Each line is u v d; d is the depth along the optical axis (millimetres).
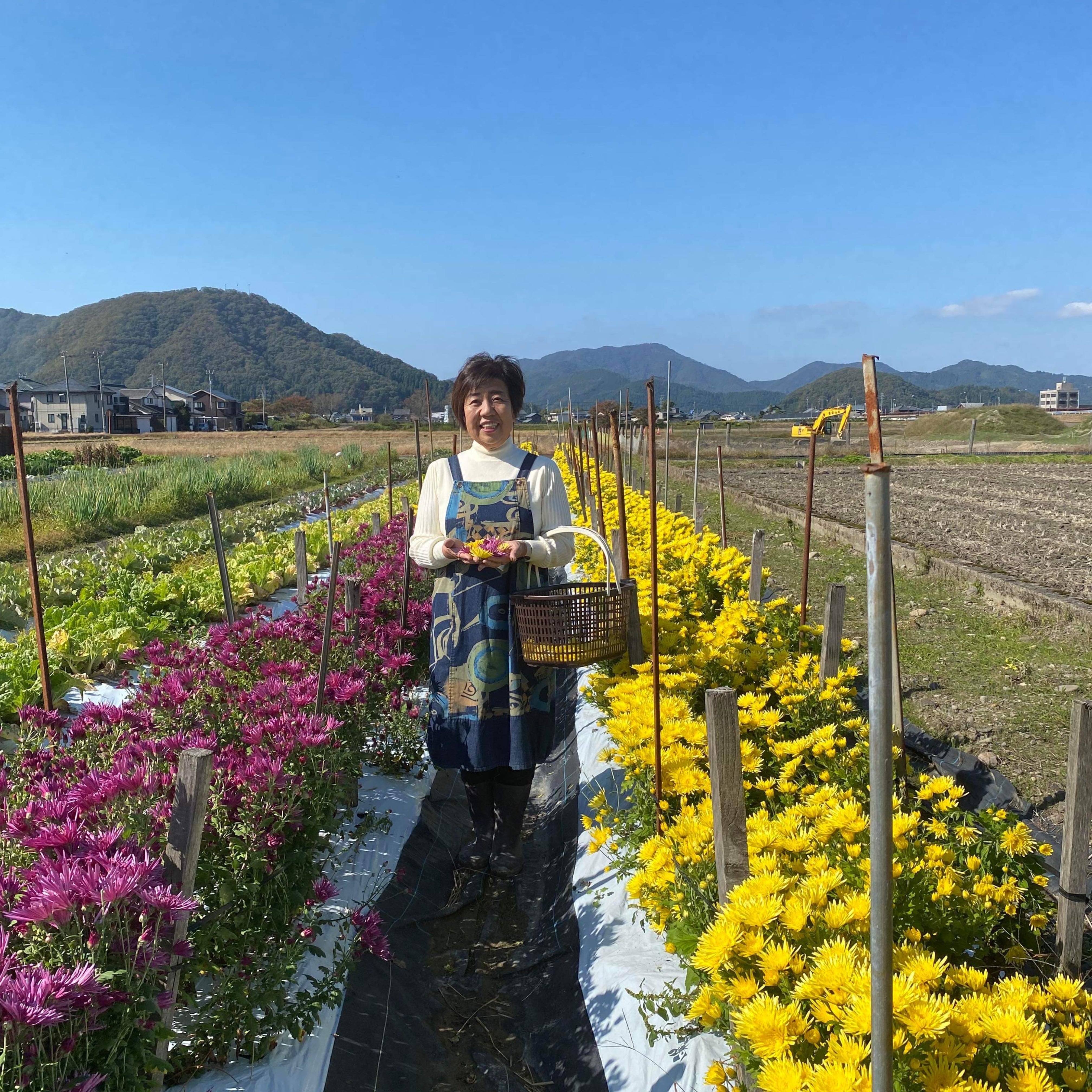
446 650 3988
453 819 4848
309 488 24625
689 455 38500
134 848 2207
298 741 3043
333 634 5055
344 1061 2764
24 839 2145
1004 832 3135
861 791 3391
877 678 1356
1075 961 2789
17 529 14922
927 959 1978
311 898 2906
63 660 6109
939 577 9953
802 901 2154
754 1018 1825
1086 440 47188
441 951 3695
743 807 2447
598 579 6941
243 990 2557
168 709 3576
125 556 10938
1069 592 8320
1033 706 5586
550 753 5770
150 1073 2102
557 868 4227
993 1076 1777
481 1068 3012
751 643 5277
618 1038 2789
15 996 1701
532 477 4098
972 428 38625
